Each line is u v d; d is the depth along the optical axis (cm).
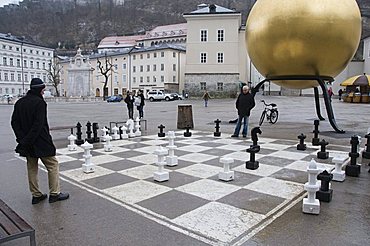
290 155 852
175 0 13462
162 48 6938
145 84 7312
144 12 13250
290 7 1103
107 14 13088
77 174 683
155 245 381
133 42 10338
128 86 7650
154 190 575
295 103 3578
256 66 1317
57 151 932
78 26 12681
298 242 385
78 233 413
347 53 1162
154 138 1162
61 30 12469
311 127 1473
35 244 348
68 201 527
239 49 5288
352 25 1116
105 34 12425
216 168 722
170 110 2844
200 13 4766
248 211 479
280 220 447
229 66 4781
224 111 2562
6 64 8894
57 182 529
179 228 425
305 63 1163
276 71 1241
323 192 517
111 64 7200
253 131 736
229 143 1045
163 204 509
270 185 600
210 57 4819
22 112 500
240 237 399
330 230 416
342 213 471
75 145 975
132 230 420
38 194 524
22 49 9325
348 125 1564
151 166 745
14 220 353
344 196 542
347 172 664
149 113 2494
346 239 392
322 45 1109
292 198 532
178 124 1451
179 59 7144
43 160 518
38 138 500
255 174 673
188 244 383
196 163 769
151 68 7181
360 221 443
